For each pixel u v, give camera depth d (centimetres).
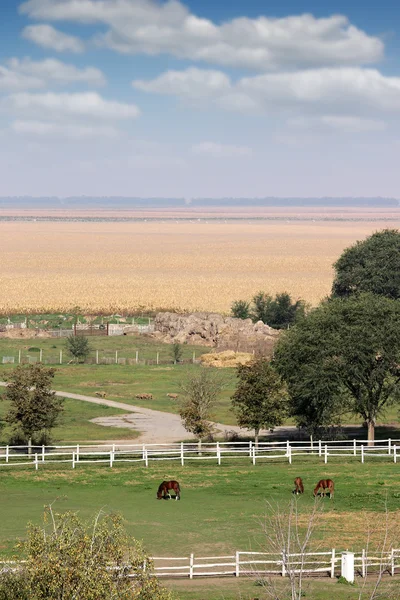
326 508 5053
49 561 2677
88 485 5719
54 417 7150
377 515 4878
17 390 7038
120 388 10062
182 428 8138
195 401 7269
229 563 3847
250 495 5416
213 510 5012
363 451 6950
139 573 2797
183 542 4334
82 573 2645
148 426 8200
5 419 7025
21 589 2689
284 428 8494
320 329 7419
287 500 5266
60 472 6144
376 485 5662
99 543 2809
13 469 6262
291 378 7362
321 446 7162
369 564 3781
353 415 8562
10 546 4012
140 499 5316
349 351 7231
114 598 2672
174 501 5262
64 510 4903
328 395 7256
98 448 7194
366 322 7350
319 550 4172
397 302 7862
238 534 4478
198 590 3622
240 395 7200
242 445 7456
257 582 3638
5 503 5134
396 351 7294
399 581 3781
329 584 3712
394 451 6631
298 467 6353
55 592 2639
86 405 9069
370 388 7381
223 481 5838
